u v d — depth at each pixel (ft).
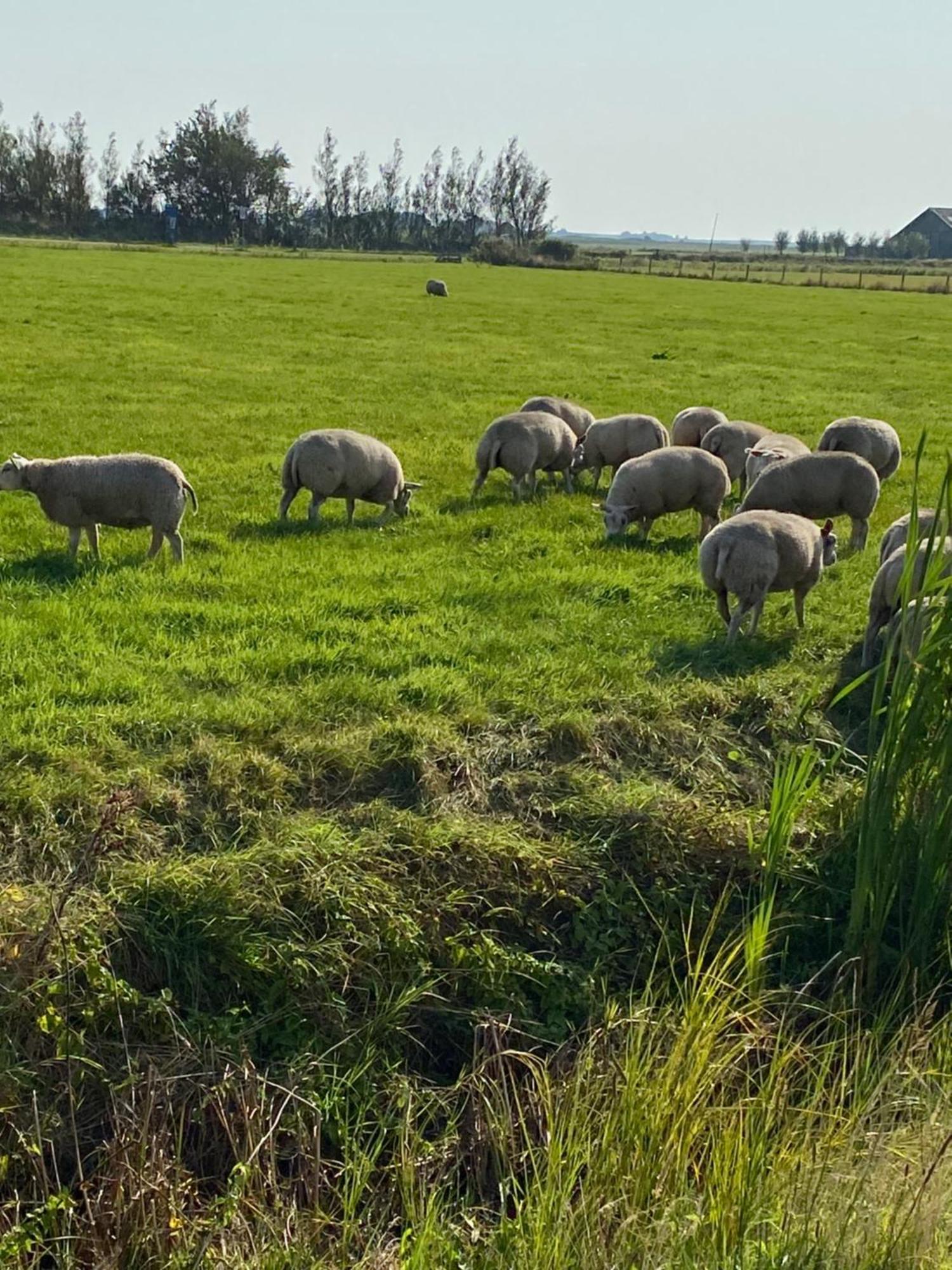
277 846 21.17
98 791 21.93
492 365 95.40
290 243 390.83
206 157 375.25
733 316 154.81
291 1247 16.15
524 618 32.78
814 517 41.50
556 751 25.59
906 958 21.65
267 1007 19.16
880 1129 17.81
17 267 171.53
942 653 20.77
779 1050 19.75
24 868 20.24
